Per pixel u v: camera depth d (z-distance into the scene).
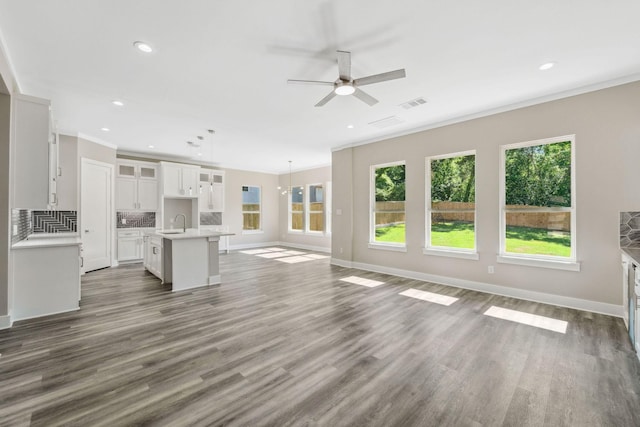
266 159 7.75
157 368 2.12
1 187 2.78
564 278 3.48
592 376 2.03
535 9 2.04
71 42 2.42
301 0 1.95
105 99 3.61
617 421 1.59
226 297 3.92
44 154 2.98
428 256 4.80
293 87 3.30
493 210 4.05
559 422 1.59
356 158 5.95
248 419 1.61
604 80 3.14
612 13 2.07
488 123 4.07
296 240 9.34
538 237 3.75
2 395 1.79
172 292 4.16
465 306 3.52
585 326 2.88
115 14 2.08
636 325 2.31
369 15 2.11
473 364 2.20
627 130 3.07
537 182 3.76
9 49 2.49
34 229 4.66
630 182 3.07
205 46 2.50
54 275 3.28
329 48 2.54
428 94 3.50
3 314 2.83
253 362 2.22
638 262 2.26
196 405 1.72
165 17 2.12
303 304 3.63
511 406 1.73
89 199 5.39
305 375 2.04
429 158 4.80
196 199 7.53
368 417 1.63
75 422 1.57
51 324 2.95
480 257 4.19
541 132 3.60
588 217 3.31
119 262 6.20
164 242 4.68
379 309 3.43
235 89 3.34
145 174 6.76
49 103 3.02
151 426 1.55
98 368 2.12
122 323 2.99
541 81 3.16
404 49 2.55
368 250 5.77
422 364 2.20
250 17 2.13
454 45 2.48
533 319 3.08
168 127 4.81
